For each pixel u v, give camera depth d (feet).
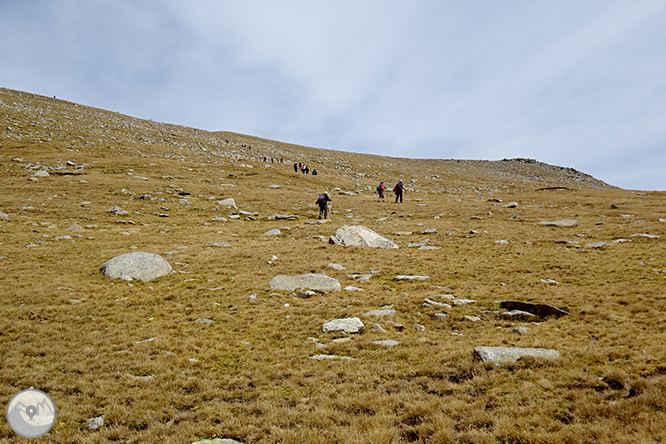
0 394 24.39
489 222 113.29
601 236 82.69
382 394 24.06
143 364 29.76
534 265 61.72
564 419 18.99
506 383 23.65
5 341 33.19
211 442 19.99
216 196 161.79
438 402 22.02
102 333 36.70
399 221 122.42
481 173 447.42
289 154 406.00
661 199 158.30
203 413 23.16
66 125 287.07
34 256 65.98
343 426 20.52
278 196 171.32
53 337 34.60
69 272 57.98
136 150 256.32
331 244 86.12
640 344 28.43
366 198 184.55
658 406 18.61
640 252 63.98
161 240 87.81
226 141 405.39
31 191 133.08
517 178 429.79
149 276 58.49
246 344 35.06
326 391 25.04
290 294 51.29
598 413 18.70
